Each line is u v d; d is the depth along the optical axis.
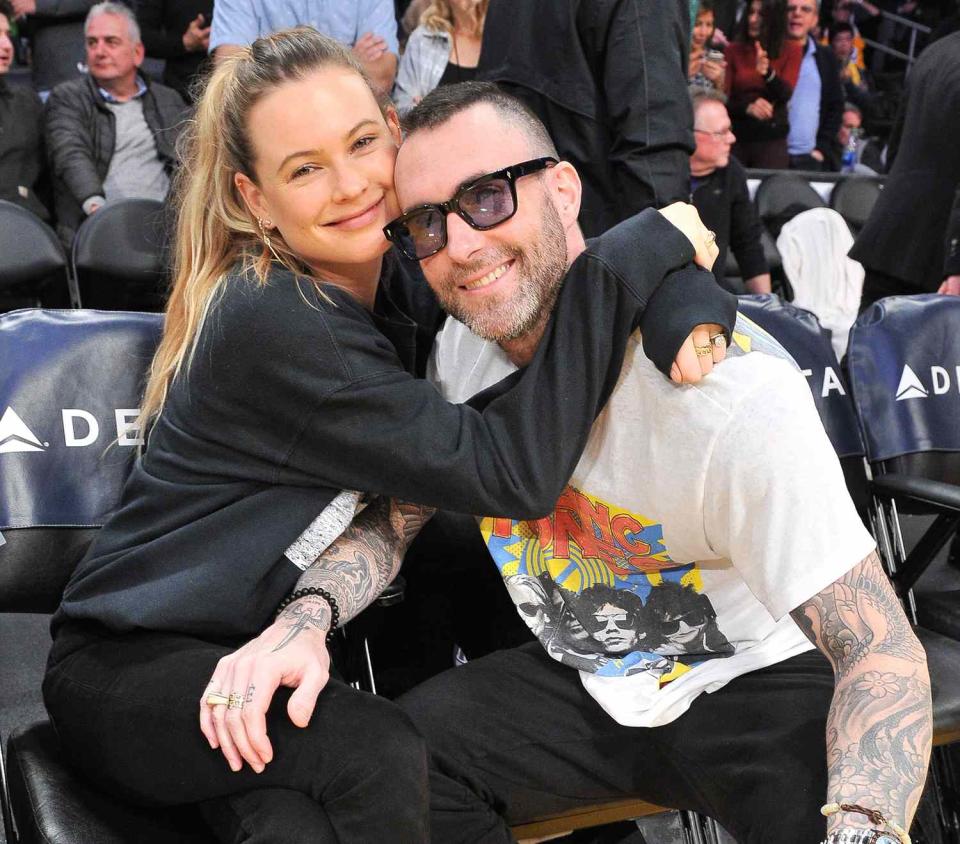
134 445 1.64
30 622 2.62
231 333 1.27
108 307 2.87
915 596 2.04
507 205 1.29
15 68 4.43
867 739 1.13
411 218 1.33
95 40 3.53
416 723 1.48
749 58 4.94
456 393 1.55
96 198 3.48
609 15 2.19
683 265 1.29
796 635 1.43
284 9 2.81
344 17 2.86
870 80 7.02
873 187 4.55
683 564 1.41
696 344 1.24
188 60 4.20
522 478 1.23
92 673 1.25
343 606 1.31
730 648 1.42
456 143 1.29
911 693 1.16
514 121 1.31
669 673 1.42
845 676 1.20
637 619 1.44
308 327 1.25
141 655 1.24
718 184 3.79
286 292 1.28
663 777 1.43
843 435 2.00
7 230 2.72
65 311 1.69
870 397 2.04
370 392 1.24
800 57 5.14
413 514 1.49
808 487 1.22
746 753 1.34
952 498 1.79
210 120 1.36
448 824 1.40
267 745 1.13
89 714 1.24
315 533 1.30
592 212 2.33
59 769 1.36
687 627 1.43
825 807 1.12
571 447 1.25
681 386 1.27
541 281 1.33
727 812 1.37
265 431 1.29
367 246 1.35
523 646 1.58
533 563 1.48
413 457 1.23
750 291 3.96
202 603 1.24
